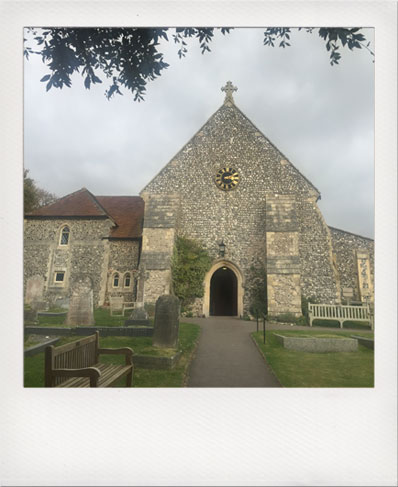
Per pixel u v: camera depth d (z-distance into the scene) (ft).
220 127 49.32
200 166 48.01
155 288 40.57
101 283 50.47
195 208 46.73
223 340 24.26
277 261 40.52
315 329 31.89
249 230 45.50
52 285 51.24
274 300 39.34
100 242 52.26
